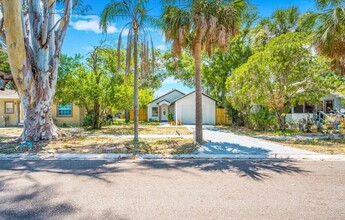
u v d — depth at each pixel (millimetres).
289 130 16500
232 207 3959
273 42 15289
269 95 15219
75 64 17562
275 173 6055
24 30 10711
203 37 10797
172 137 13328
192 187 4965
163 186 5027
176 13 10492
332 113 19266
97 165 6957
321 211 3807
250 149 9406
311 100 15234
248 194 4551
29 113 11414
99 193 4605
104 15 10680
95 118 19156
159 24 11039
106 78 17703
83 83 16781
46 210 3838
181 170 6379
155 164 7102
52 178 5594
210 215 3668
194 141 11414
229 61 22984
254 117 18266
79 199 4301
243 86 16172
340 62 11914
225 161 7531
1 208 3908
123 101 17891
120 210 3848
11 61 10250
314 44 11242
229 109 23766
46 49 11562
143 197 4402
